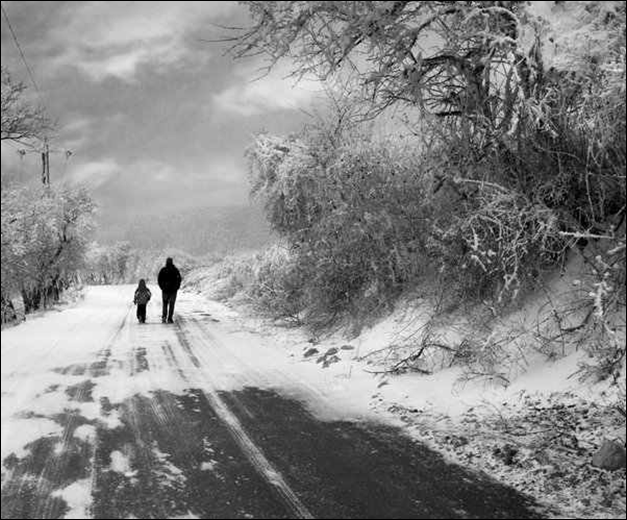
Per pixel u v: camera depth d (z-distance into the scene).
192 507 4.59
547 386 7.07
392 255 11.48
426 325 9.52
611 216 7.71
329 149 13.66
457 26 7.50
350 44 7.23
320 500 4.75
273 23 6.61
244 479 5.15
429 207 10.64
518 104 7.88
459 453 5.84
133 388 8.29
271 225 16.75
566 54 6.34
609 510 4.62
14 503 4.62
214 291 28.08
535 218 7.48
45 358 10.30
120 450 5.80
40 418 6.75
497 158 8.22
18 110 15.72
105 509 4.54
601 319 6.47
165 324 16.27
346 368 9.59
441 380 8.14
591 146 6.83
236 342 12.72
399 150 12.06
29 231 18.88
